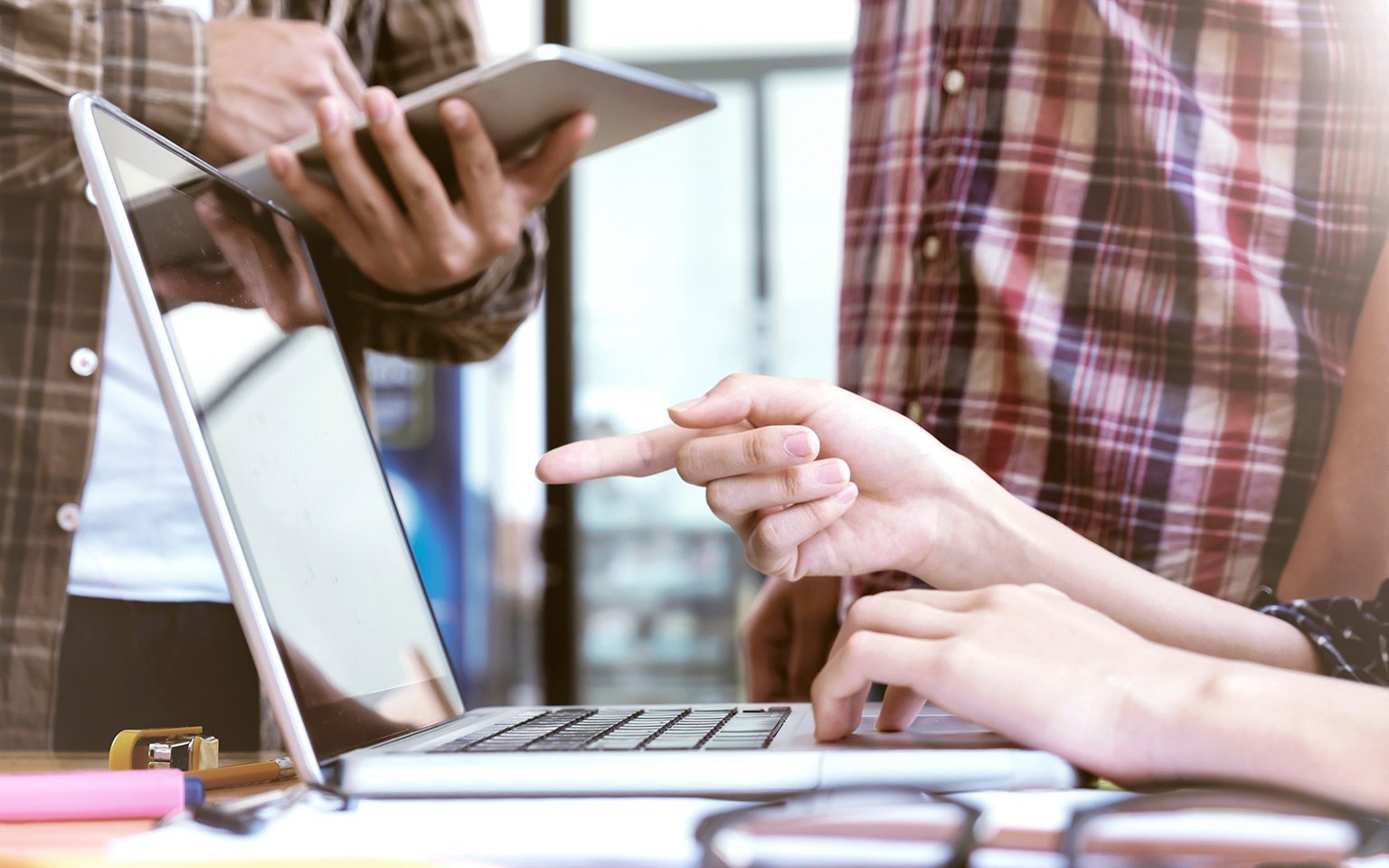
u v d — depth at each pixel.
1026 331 1.08
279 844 0.37
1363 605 0.69
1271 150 1.05
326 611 0.54
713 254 3.24
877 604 0.55
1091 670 0.48
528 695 3.61
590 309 3.25
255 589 0.46
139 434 0.99
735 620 3.39
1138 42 1.05
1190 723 0.45
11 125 0.92
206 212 0.61
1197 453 1.05
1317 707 0.44
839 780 0.46
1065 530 0.74
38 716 0.94
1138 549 1.06
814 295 3.23
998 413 1.10
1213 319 1.04
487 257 1.02
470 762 0.46
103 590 0.96
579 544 3.34
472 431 3.58
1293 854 0.36
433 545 3.57
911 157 1.18
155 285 0.49
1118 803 0.37
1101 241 1.08
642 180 3.24
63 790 0.45
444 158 0.97
